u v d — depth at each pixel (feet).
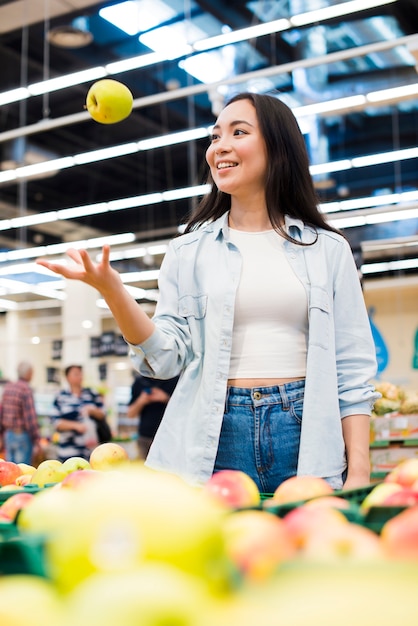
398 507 2.71
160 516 1.70
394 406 16.53
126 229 40.93
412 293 40.81
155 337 5.74
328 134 30.96
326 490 3.81
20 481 5.60
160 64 25.41
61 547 1.75
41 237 42.52
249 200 6.54
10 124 31.81
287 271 6.24
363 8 16.71
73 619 1.43
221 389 5.96
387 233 33.09
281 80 24.27
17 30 25.17
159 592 1.43
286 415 5.86
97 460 5.78
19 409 23.88
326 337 6.10
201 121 30.86
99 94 6.07
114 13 22.86
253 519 2.26
